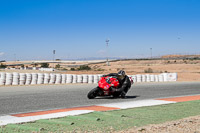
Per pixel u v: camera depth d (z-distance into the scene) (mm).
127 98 13250
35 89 17359
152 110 8969
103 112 8188
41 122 6828
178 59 120438
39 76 22281
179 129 5988
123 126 6344
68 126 6324
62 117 7531
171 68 70875
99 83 12656
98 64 109688
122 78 12750
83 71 54000
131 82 13148
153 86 21828
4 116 8070
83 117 7305
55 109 9516
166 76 30531
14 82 21094
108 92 12531
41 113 8633
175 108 9539
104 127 6211
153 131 5785
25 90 16609
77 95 14211
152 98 13359
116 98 13172
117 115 7688
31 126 6309
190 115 8133
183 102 11352
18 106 10203
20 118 7453
